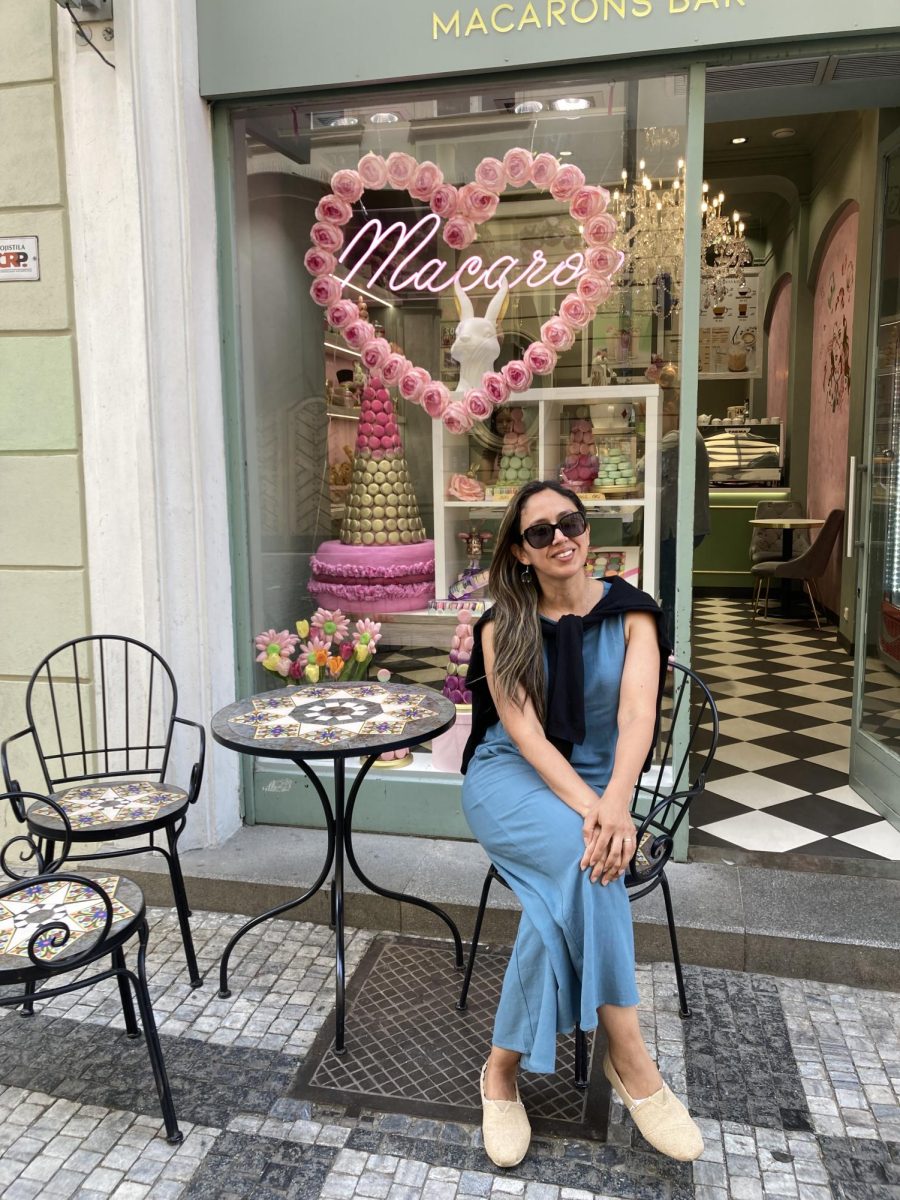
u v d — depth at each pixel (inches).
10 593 127.7
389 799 129.0
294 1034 92.7
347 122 123.3
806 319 342.3
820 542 282.0
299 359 132.7
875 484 138.9
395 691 107.9
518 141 118.7
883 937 100.0
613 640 82.1
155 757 124.9
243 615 133.0
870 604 142.2
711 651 257.6
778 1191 71.9
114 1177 74.4
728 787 150.8
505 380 126.3
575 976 74.4
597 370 121.9
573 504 82.0
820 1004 96.4
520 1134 75.7
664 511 120.0
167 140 115.0
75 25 110.8
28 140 118.2
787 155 328.8
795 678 225.6
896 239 132.2
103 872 85.2
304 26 113.9
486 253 123.7
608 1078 78.7
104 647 124.6
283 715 97.8
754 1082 84.3
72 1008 97.7
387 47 112.0
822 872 116.7
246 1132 79.1
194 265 120.0
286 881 115.7
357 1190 72.7
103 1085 85.6
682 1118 74.9
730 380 452.8
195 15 117.0
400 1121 80.0
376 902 112.1
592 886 73.5
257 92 117.5
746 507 354.6
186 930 100.3
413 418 131.3
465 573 132.3
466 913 109.4
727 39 103.2
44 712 128.9
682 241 114.1
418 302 127.6
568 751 82.0
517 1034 75.5
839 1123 79.0
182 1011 96.8
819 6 100.7
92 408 120.8
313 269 129.5
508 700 80.4
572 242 119.9
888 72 113.2
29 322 121.6
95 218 116.2
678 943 103.3
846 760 164.7
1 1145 78.2
